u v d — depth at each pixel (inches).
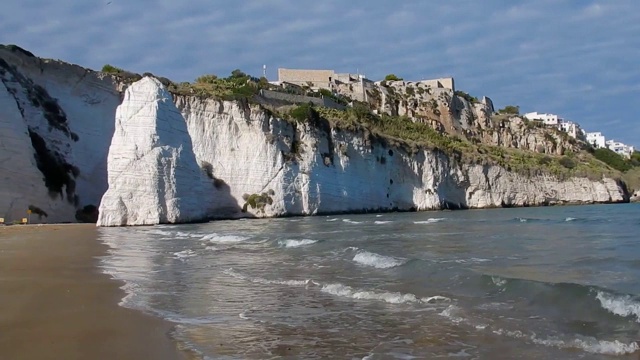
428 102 4680.1
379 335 331.0
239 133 2138.3
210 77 2979.8
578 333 326.3
